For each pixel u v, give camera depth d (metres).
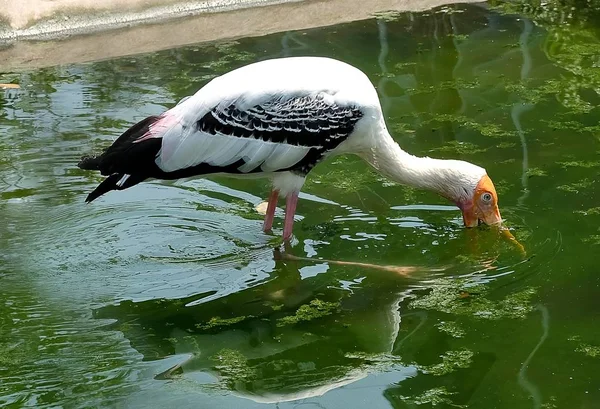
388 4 3.88
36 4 3.61
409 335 2.33
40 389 2.18
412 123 3.08
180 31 3.66
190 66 3.39
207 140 2.50
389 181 2.86
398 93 3.25
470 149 2.95
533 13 3.80
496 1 3.90
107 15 3.67
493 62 3.44
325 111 2.54
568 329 2.32
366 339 2.32
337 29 3.68
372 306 2.42
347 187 2.84
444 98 3.22
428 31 3.67
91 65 3.41
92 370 2.23
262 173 2.57
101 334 2.33
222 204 2.77
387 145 2.61
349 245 2.61
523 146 2.95
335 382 2.21
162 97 3.19
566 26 3.70
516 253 2.56
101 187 2.49
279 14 3.81
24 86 3.27
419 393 2.18
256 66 2.55
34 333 2.33
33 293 2.44
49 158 2.90
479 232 2.64
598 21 3.74
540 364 2.24
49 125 3.04
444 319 2.37
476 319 2.37
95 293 2.45
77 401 2.16
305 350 2.29
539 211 2.69
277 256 2.57
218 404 2.15
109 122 3.05
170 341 2.32
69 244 2.60
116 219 2.68
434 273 2.51
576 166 2.85
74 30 3.64
